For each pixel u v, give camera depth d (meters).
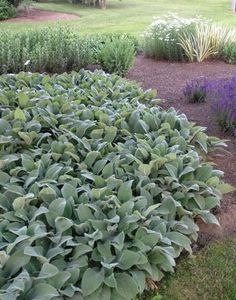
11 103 4.32
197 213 3.02
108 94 4.68
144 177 3.08
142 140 3.46
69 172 3.19
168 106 5.39
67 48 6.56
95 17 14.62
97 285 2.29
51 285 2.21
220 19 14.12
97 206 2.72
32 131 3.52
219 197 3.18
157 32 8.07
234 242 3.02
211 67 7.53
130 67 6.78
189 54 7.82
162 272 2.70
